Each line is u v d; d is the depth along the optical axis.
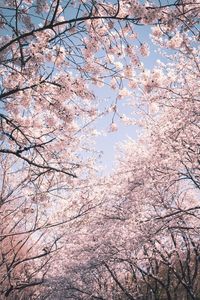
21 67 5.91
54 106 6.46
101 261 14.16
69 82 6.30
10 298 13.68
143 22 5.38
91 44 6.22
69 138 7.61
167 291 16.28
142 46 6.27
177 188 13.36
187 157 12.19
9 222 11.80
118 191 12.91
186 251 15.26
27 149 6.00
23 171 10.98
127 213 13.09
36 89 6.16
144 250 14.52
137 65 6.37
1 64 5.80
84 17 5.50
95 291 17.80
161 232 12.52
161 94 11.71
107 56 6.33
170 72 11.57
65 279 15.74
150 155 12.79
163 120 12.55
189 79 11.86
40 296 16.39
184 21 5.48
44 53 6.00
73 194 12.38
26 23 6.11
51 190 9.46
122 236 12.92
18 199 11.59
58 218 12.62
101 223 13.34
